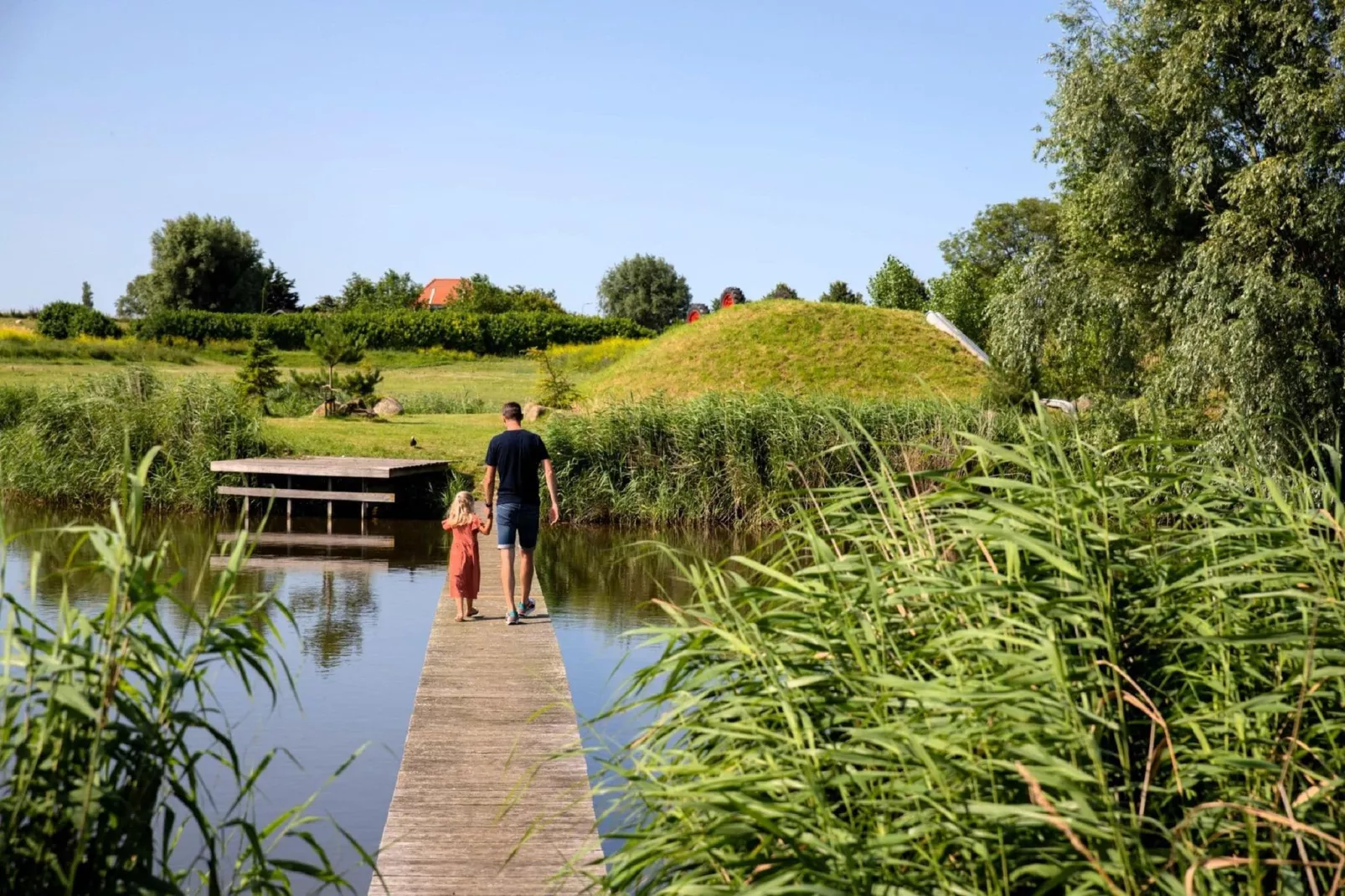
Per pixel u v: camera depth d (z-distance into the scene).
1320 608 3.37
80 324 56.22
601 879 3.27
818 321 37.97
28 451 21.23
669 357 37.19
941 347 37.00
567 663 10.37
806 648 3.54
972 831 2.62
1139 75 20.78
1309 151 18.70
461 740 6.91
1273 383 17.38
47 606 12.12
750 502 20.34
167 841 3.10
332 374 32.56
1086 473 3.68
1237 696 3.19
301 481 21.25
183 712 3.12
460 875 4.86
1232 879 2.78
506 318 60.28
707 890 2.82
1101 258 23.17
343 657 10.68
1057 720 2.92
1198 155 19.86
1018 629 3.27
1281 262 19.02
